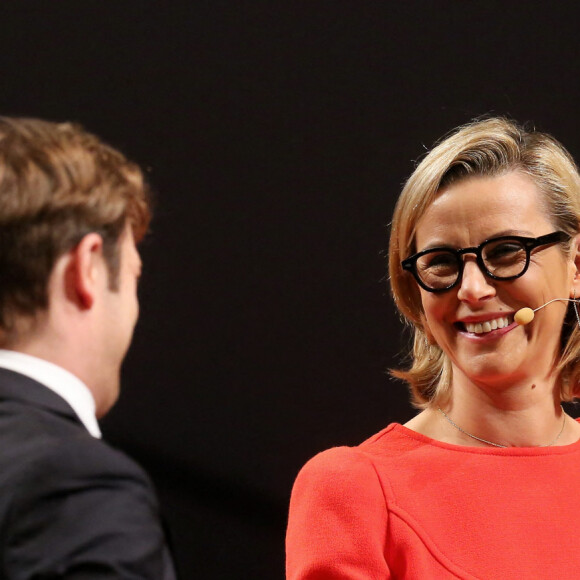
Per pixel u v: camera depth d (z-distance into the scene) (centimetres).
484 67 1033
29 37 1104
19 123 361
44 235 329
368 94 1067
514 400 527
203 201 1107
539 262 506
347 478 503
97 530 284
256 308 1109
